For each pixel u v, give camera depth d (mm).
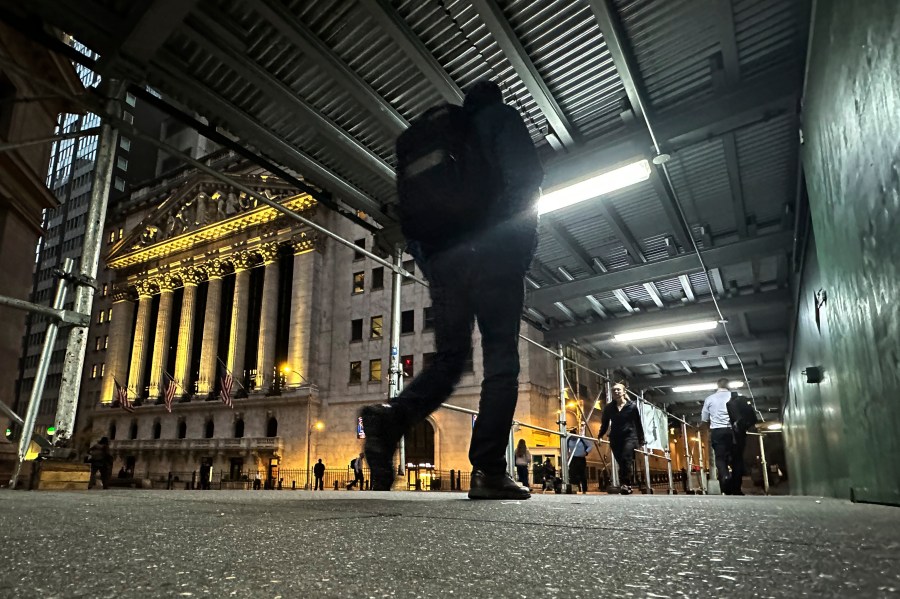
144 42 5031
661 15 5523
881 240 2555
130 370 52156
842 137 3260
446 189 2664
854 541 912
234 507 1745
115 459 48531
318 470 35094
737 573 634
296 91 6266
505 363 2773
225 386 37188
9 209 10422
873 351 2879
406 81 6301
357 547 875
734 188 8227
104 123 4793
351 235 43719
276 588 576
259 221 46281
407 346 37969
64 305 3961
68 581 589
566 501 2604
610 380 18453
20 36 9609
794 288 10344
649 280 10961
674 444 47625
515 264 2691
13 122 9945
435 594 549
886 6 2203
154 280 52844
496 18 5512
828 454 7484
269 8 5188
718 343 17047
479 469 2764
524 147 2678
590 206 9062
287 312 44188
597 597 524
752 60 6059
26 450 3750
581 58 6129
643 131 6906
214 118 6234
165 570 666
